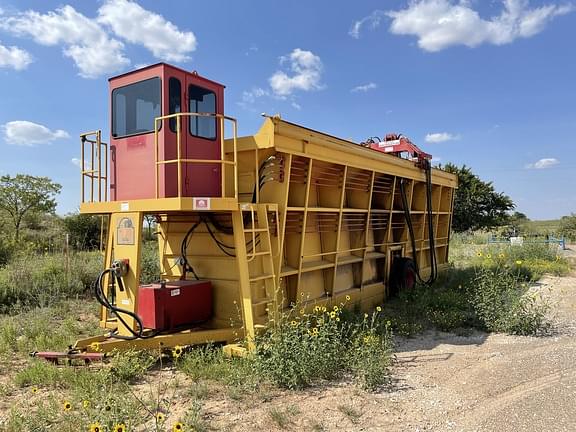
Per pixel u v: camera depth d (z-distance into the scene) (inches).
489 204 1692.9
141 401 182.7
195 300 273.9
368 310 391.9
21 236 862.5
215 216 283.9
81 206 277.7
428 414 188.4
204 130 280.2
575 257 855.1
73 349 241.9
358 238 390.0
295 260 306.0
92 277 464.1
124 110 277.1
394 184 426.3
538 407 190.4
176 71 265.3
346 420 181.6
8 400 201.0
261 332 251.4
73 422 169.9
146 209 249.0
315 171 321.4
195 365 233.0
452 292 426.0
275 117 266.5
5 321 323.9
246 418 181.8
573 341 294.2
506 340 302.7
